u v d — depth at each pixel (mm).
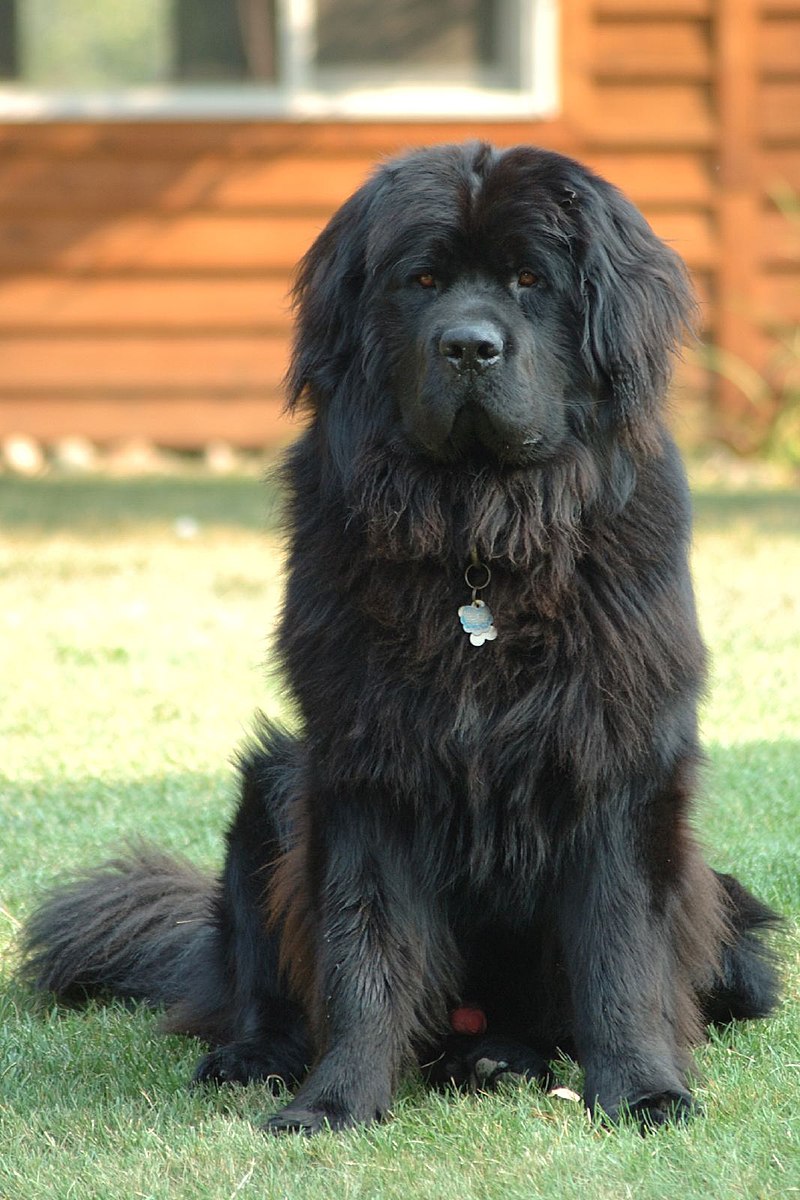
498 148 5266
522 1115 4555
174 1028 5504
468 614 4816
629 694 4742
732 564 13094
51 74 19078
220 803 7777
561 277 4996
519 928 5141
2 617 11578
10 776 8234
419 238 4973
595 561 4852
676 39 18422
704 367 18891
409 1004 4859
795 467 18594
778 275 18812
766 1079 4852
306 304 5285
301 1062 5133
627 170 18594
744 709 9125
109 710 9359
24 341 18938
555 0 18297
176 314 18891
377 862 4863
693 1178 4113
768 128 18516
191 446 19172
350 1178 4176
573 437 5008
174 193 18672
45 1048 5320
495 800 4828
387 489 4977
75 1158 4383
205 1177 4219
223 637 11016
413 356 4926
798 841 7051
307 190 18734
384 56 19016
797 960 5836
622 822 4816
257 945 5367
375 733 4766
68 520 15445
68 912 5984
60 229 18734
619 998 4758
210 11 18938
